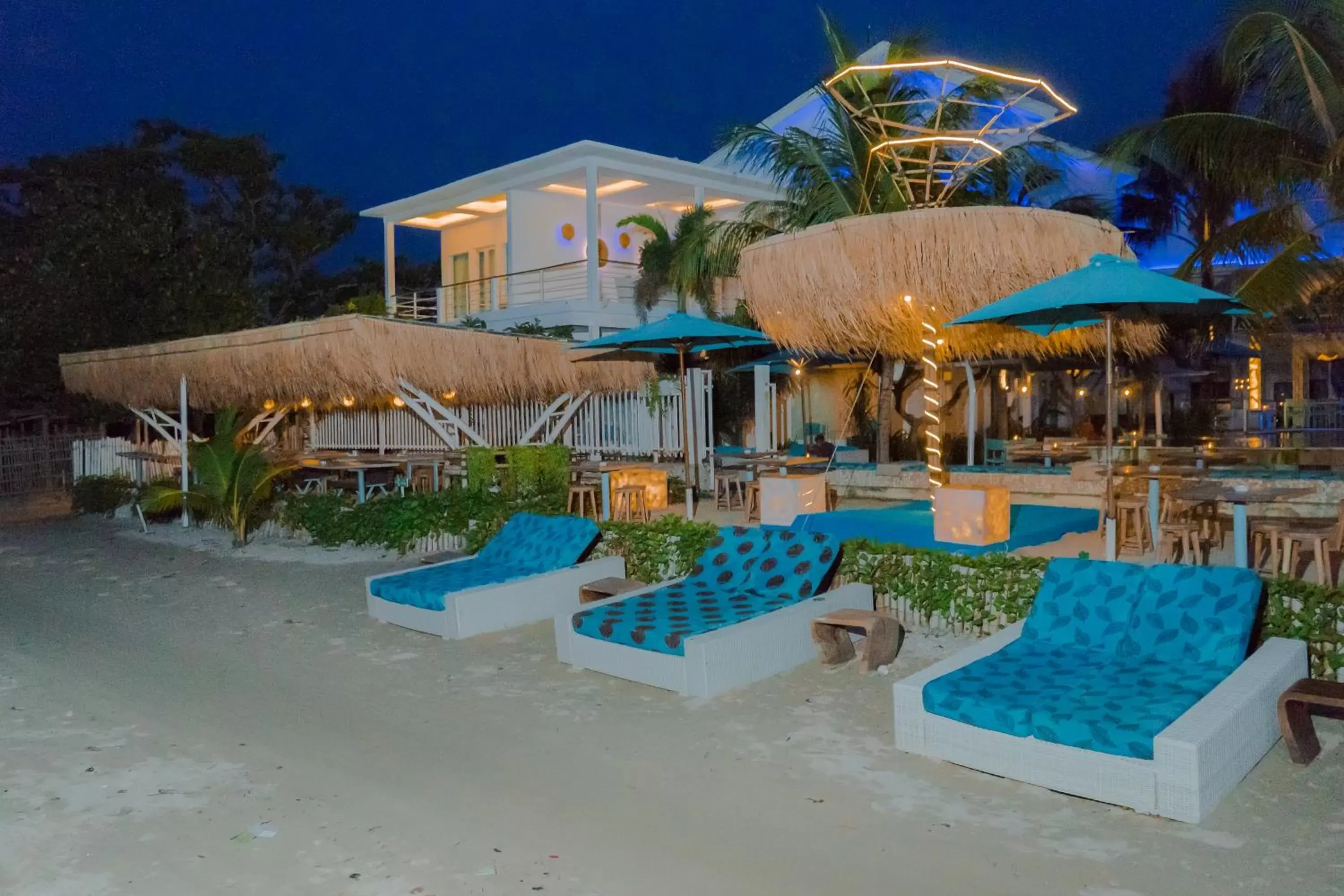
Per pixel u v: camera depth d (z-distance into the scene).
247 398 17.83
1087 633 6.46
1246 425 25.53
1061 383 25.53
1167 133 15.35
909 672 7.38
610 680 7.50
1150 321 11.40
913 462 18.20
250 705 7.18
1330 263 13.70
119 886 4.43
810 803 5.13
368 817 5.13
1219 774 4.88
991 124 13.73
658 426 17.06
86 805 5.37
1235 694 5.28
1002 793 5.17
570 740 6.21
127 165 35.50
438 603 8.97
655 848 4.67
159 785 5.64
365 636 9.17
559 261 26.78
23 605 11.27
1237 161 14.97
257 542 15.20
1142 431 21.78
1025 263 10.87
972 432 16.67
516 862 4.57
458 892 4.29
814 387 23.53
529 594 9.41
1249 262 17.95
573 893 4.26
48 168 33.62
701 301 23.19
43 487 26.89
